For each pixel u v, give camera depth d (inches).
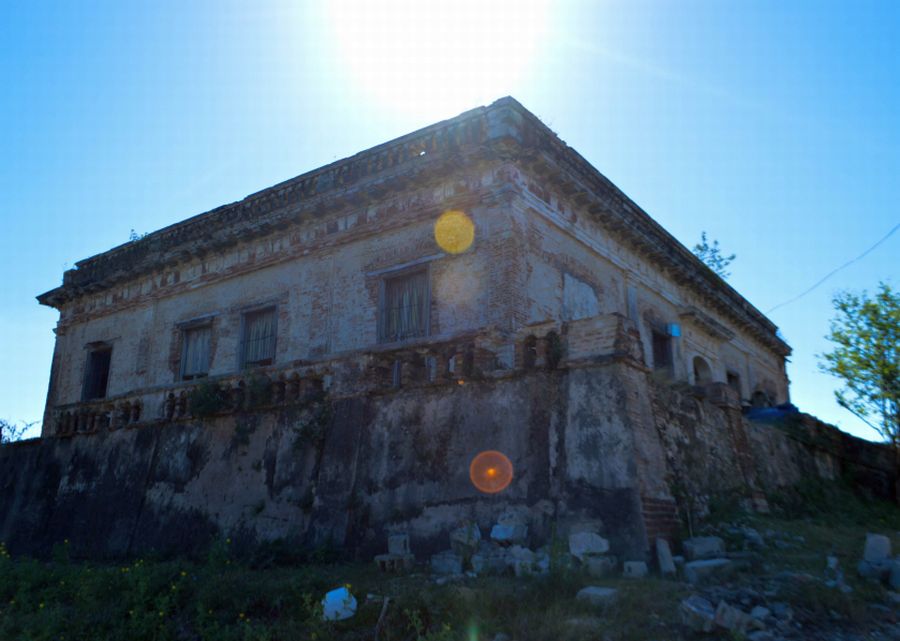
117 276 848.3
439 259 587.5
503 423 405.7
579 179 625.6
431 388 441.1
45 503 654.5
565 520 365.4
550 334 406.6
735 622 249.9
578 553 341.1
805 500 550.0
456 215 585.9
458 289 568.7
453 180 594.2
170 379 763.4
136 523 564.1
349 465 453.4
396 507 423.5
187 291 786.2
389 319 614.5
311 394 499.5
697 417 457.7
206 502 524.7
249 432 522.0
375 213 642.2
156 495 561.6
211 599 343.0
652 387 409.4
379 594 320.5
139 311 832.9
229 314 737.0
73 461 650.2
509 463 394.6
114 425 628.4
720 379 911.0
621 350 380.5
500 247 548.4
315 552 424.5
